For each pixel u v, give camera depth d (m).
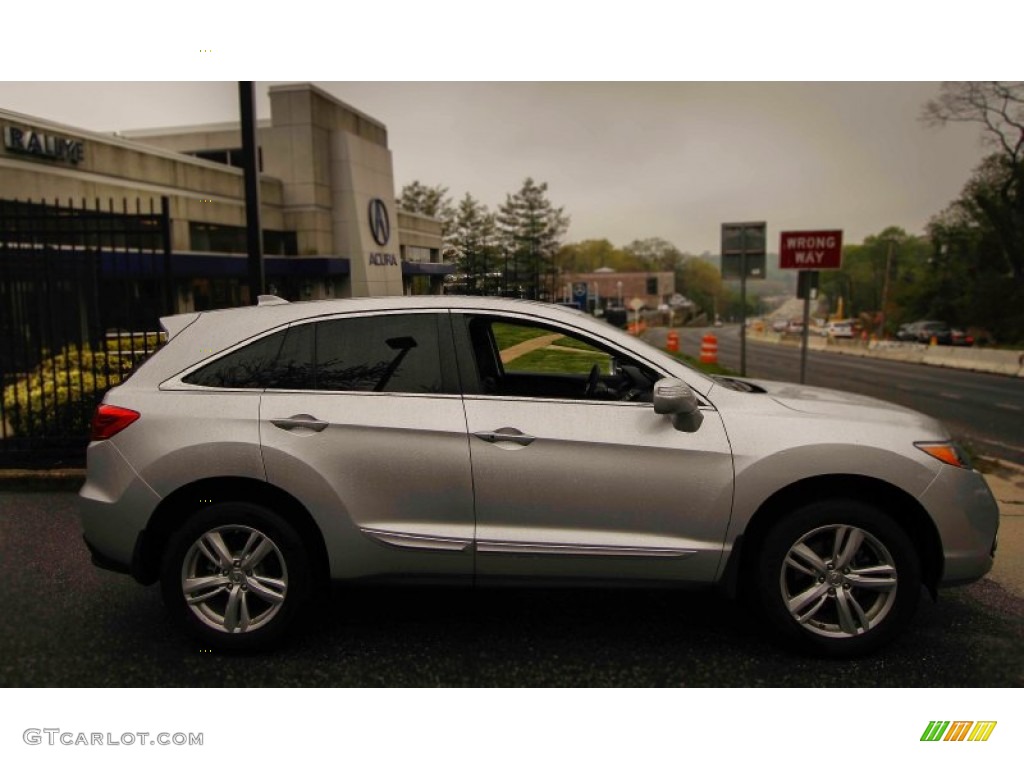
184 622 3.66
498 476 3.58
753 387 4.32
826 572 3.60
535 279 13.87
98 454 3.71
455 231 20.06
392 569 3.65
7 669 3.58
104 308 7.97
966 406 15.63
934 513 3.56
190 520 3.62
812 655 3.68
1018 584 4.69
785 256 12.34
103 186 22.48
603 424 3.61
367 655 3.73
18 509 6.26
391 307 3.83
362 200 27.00
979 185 51.84
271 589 3.65
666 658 3.71
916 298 63.88
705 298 154.38
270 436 3.60
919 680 3.51
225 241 27.30
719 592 3.67
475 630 4.03
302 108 26.28
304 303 3.92
